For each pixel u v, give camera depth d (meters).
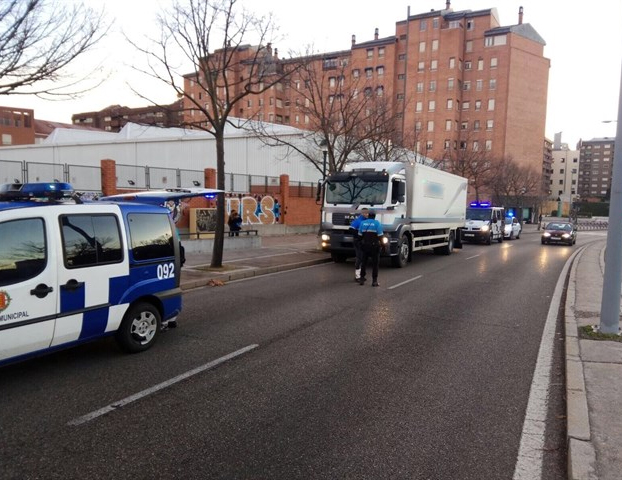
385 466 3.47
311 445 3.76
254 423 4.12
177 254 6.59
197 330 7.18
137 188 21.19
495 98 74.12
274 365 5.64
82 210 5.34
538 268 16.36
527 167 71.19
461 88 75.88
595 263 17.44
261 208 26.47
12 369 5.40
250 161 33.53
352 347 6.40
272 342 6.58
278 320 7.87
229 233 19.95
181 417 4.22
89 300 5.34
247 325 7.52
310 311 8.58
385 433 3.98
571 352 5.87
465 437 3.93
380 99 29.81
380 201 14.42
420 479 3.32
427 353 6.19
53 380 5.07
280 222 27.94
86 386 4.91
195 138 34.69
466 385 5.09
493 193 62.47
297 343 6.55
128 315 5.88
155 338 6.30
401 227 14.90
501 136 73.81
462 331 7.33
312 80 23.88
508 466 3.51
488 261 18.28
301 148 30.77
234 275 12.36
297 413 4.34
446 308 9.03
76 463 3.45
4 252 4.59
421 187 16.31
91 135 47.84
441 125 74.81
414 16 76.06
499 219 31.14
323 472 3.38
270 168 33.12
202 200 22.09
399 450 3.71
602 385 4.78
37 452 3.59
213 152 34.31
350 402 4.60
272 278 12.63
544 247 28.39
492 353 6.23
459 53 73.75
